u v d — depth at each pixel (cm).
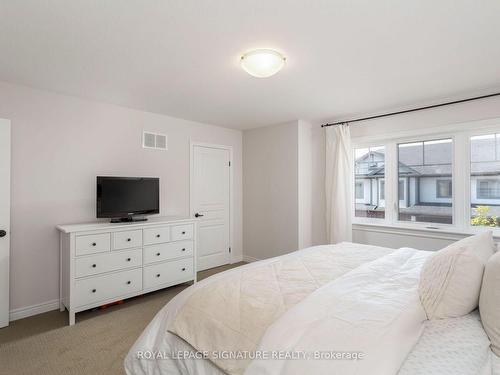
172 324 143
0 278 245
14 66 225
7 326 247
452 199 310
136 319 261
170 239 322
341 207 369
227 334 122
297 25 171
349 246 251
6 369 189
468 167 299
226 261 450
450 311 115
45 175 279
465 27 172
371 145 373
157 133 366
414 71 236
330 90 280
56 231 286
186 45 194
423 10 156
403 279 153
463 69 232
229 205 455
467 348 96
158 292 331
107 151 322
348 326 104
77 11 157
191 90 281
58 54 206
